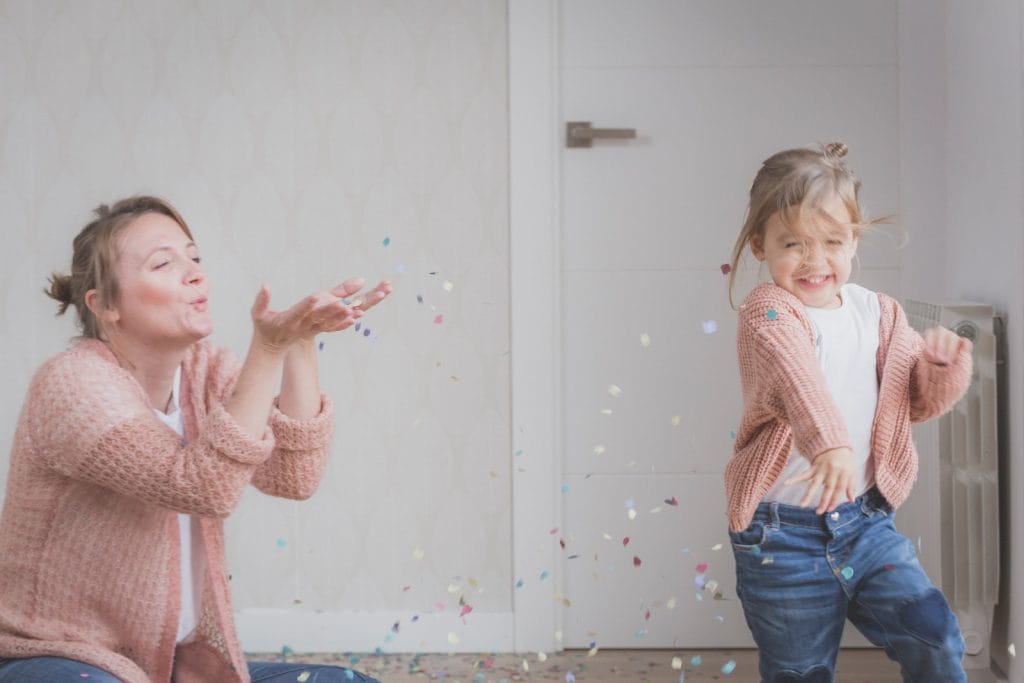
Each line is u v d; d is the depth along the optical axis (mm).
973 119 2949
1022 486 2643
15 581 1765
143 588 1756
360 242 3328
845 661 3240
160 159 3322
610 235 3312
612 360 3332
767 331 2021
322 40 3303
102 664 1707
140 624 1762
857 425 2113
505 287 3320
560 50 3299
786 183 2098
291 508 3373
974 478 2723
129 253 1790
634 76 3291
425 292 3330
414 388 3348
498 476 3355
